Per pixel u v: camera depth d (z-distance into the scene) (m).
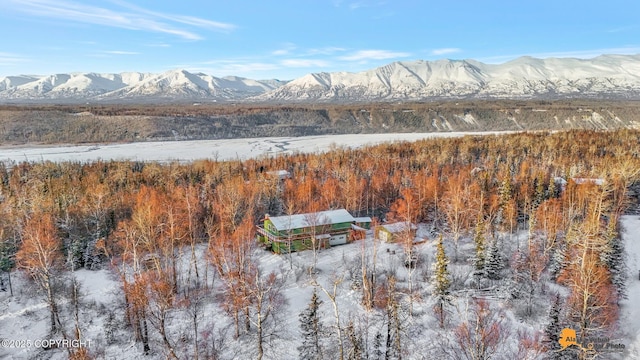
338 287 57.41
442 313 48.81
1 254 59.69
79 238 68.25
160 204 68.69
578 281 46.56
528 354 42.16
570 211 70.88
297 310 52.69
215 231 66.56
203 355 44.44
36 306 54.50
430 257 66.44
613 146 140.12
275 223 70.06
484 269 58.59
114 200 79.56
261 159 146.88
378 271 60.94
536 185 91.38
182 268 63.22
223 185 91.25
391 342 45.19
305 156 146.38
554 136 165.38
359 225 82.31
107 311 53.03
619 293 52.31
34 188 90.38
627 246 67.12
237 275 50.94
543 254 62.78
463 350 40.94
